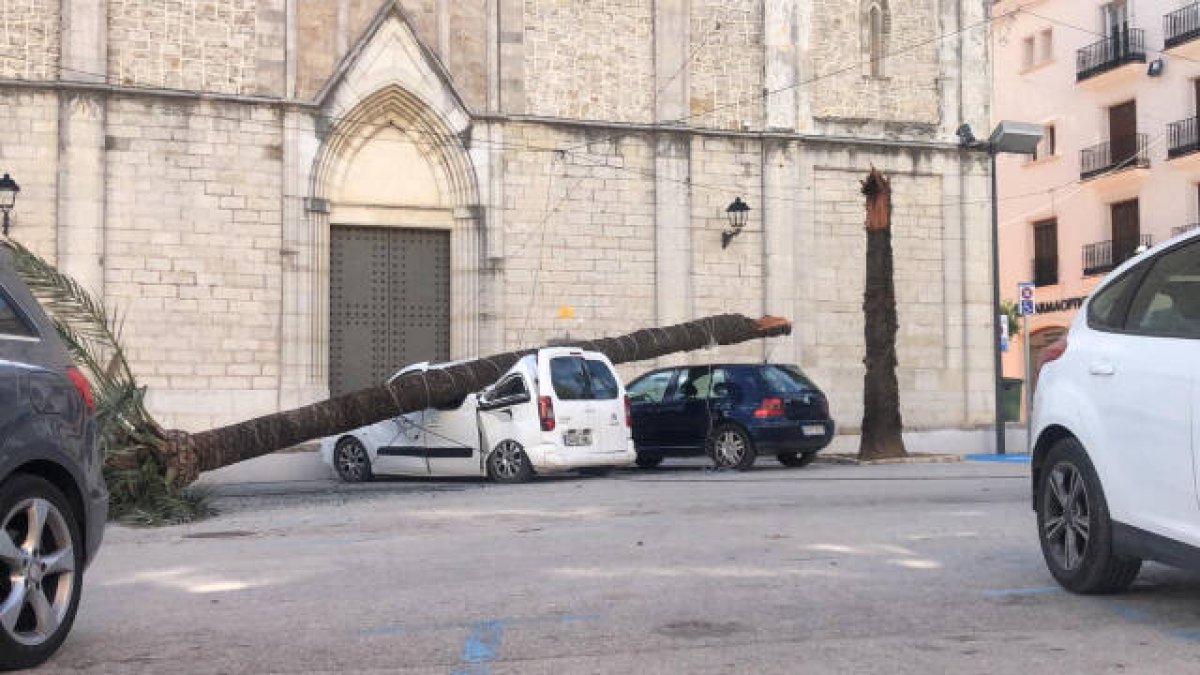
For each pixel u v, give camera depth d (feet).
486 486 46.65
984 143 79.82
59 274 42.65
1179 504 16.55
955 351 79.20
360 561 24.75
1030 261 134.10
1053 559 19.79
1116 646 15.31
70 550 15.87
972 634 16.16
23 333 16.37
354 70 68.54
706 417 55.42
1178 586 19.80
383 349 70.59
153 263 64.64
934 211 79.66
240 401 65.77
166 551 27.86
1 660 14.40
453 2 70.90
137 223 64.49
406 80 69.41
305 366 66.90
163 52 65.57
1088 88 124.26
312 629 17.34
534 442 48.49
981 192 80.33
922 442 77.87
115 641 16.74
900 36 79.71
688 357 73.77
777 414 54.75
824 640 15.90
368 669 14.73
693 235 74.08
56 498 15.74
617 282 72.74
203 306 65.41
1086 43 124.98
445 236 72.08
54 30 63.62
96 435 17.30
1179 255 18.35
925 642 15.67
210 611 19.11
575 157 72.38
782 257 75.41
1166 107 114.83
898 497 37.22
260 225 66.64
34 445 15.33
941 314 79.30
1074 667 14.19
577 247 72.18
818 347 76.38
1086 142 125.18
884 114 78.95
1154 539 17.06
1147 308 18.60
